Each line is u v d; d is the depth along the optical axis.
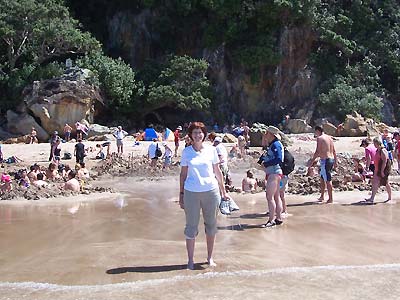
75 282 7.09
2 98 43.16
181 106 44.69
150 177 21.83
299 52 51.44
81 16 53.97
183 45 52.12
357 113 43.75
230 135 33.78
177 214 12.34
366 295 6.26
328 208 12.33
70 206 13.68
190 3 50.66
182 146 31.84
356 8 54.34
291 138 37.62
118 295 6.43
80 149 24.66
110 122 45.38
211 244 7.73
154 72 47.59
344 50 51.41
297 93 51.06
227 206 7.98
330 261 7.96
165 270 7.56
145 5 51.47
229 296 6.29
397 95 53.78
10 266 7.96
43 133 40.41
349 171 19.03
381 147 12.89
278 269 7.47
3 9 42.84
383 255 8.28
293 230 10.06
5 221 11.55
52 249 8.99
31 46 44.56
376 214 11.55
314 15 50.84
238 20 50.38
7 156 28.00
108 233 10.24
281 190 11.13
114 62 45.94
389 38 54.16
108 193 16.34
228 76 50.59
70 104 40.50
